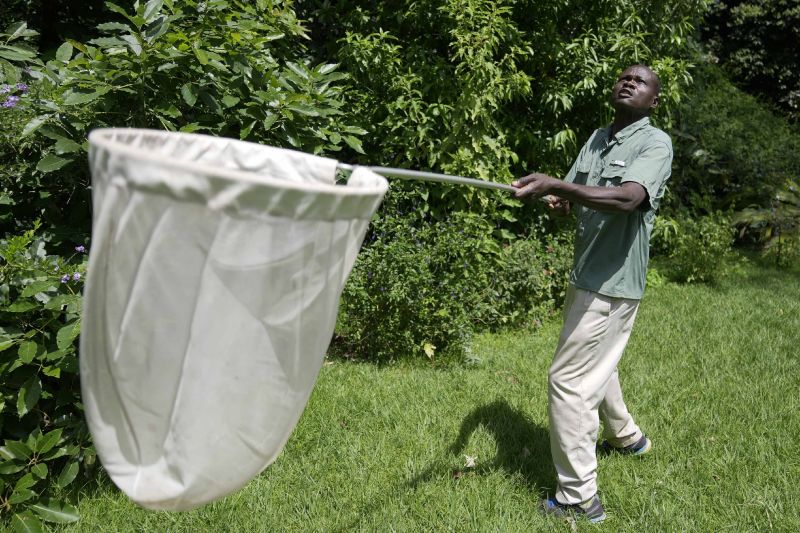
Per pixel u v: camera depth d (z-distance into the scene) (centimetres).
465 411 370
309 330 108
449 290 464
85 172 304
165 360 99
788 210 943
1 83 323
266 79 354
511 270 535
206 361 99
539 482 305
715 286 732
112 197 94
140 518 265
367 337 455
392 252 452
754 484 303
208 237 94
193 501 109
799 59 1498
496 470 313
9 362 261
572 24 645
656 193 252
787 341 527
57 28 501
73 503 275
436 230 500
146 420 103
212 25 332
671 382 426
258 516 267
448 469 308
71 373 278
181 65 315
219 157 139
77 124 288
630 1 643
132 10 484
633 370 445
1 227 319
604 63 596
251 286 97
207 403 101
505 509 279
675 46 684
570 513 276
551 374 274
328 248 104
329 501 280
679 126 984
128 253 95
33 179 298
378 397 382
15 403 270
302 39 584
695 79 1027
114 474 108
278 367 105
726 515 280
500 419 362
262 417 107
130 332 98
